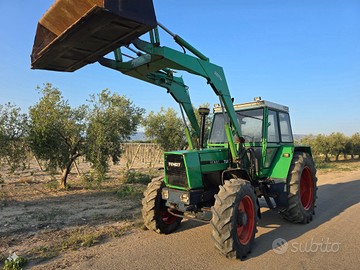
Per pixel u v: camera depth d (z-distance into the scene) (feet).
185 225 16.79
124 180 35.27
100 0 7.39
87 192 27.55
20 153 25.64
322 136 86.84
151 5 8.26
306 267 10.62
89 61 10.74
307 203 17.94
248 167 15.76
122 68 12.07
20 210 19.72
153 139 41.73
